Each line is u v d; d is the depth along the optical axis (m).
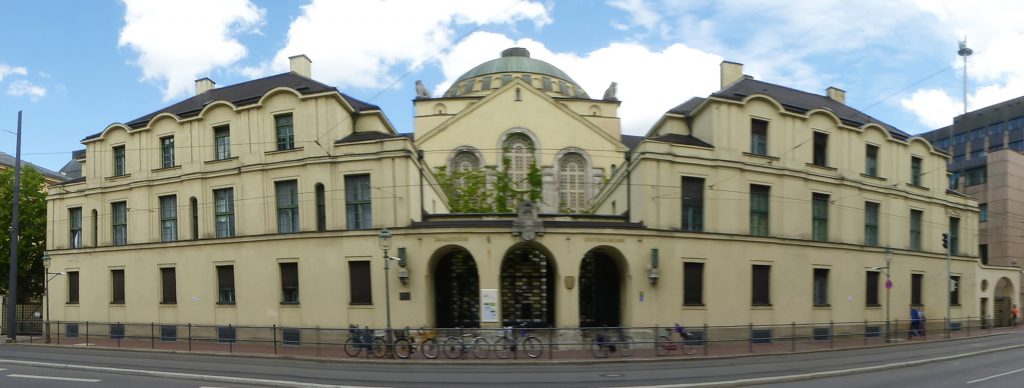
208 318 34.03
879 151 39.03
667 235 31.78
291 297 32.59
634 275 31.09
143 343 32.38
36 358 25.33
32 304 44.41
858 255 37.19
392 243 30.67
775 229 34.50
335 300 31.33
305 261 32.06
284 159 33.16
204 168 34.88
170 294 35.56
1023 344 32.00
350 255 31.25
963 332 40.66
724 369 21.98
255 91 36.94
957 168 61.44
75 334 37.50
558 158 48.78
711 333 29.91
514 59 65.06
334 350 28.53
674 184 32.56
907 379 19.50
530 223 30.08
